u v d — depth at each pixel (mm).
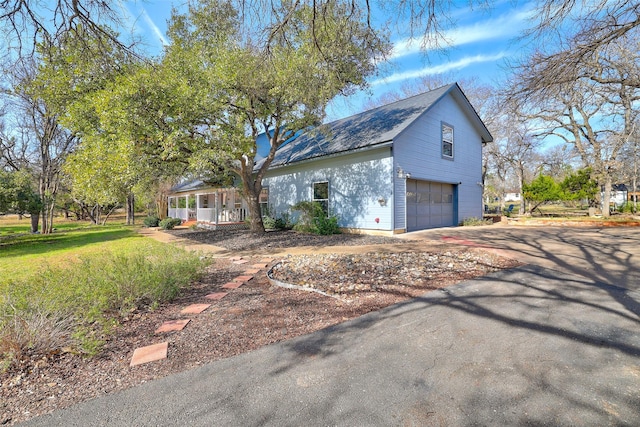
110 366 2666
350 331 3271
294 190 14688
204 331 3357
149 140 8211
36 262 8078
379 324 3438
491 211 30406
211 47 8562
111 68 5520
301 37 5578
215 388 2309
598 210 21938
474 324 3400
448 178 13688
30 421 1987
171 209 25344
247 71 7715
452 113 13977
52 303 3352
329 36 4656
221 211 19828
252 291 4879
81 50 4750
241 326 3471
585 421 1923
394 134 10352
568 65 4645
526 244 8289
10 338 2766
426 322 3471
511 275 5387
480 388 2256
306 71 6113
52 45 4469
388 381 2357
